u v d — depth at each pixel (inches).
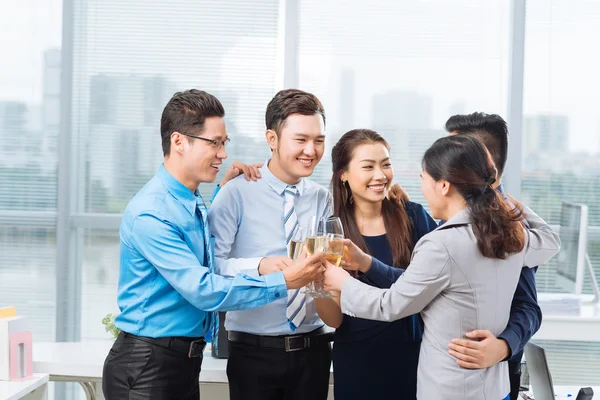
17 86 172.9
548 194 172.7
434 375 80.7
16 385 98.9
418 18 171.2
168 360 88.9
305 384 100.4
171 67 172.9
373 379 96.5
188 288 86.0
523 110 171.6
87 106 173.2
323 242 88.4
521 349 91.5
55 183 173.9
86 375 115.6
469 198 80.6
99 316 174.7
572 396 110.6
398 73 171.6
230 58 172.6
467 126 98.2
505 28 170.9
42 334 174.9
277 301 98.9
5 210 173.9
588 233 172.4
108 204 174.2
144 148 173.8
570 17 170.6
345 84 172.1
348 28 171.6
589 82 171.5
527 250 88.0
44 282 175.0
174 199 89.8
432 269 79.1
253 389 100.2
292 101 97.3
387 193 101.0
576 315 141.9
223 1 172.1
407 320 96.7
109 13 172.1
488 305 80.1
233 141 173.0
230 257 101.8
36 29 172.7
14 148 173.5
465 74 171.5
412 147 172.2
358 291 84.7
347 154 98.6
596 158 171.8
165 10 172.1
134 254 89.3
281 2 172.1
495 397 81.5
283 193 102.4
